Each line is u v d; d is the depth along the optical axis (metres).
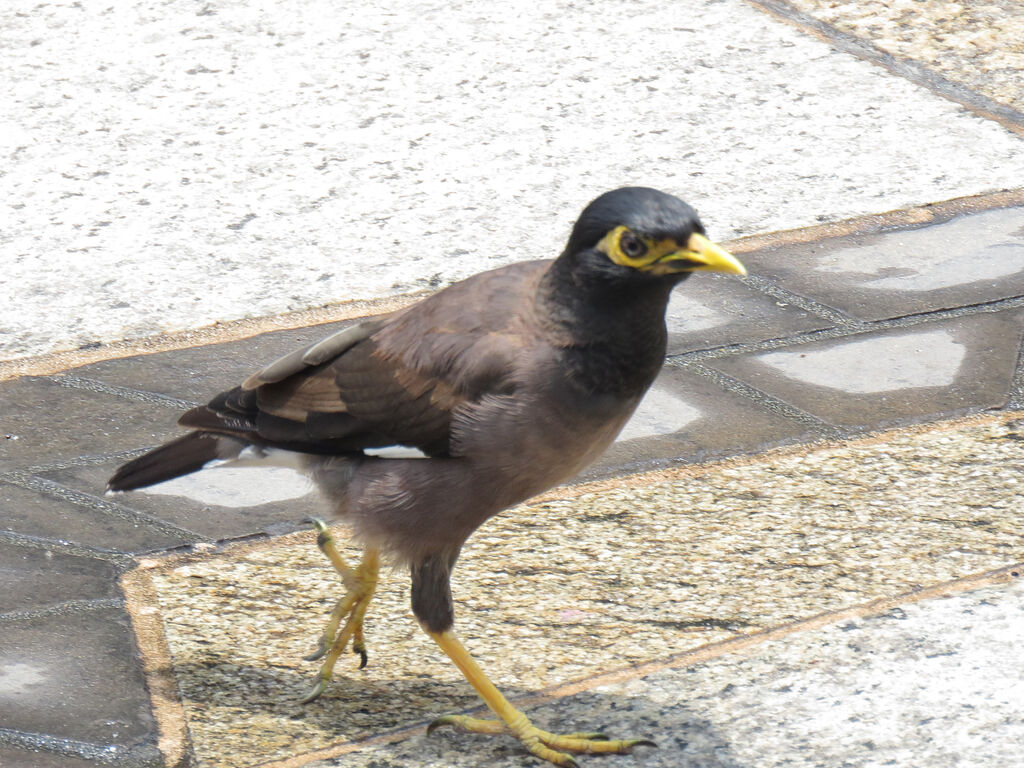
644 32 16.64
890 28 16.73
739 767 6.92
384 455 7.39
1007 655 7.61
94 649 7.91
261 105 15.05
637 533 8.94
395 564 7.51
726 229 12.71
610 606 8.23
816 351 10.97
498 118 14.74
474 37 16.55
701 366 10.80
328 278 12.09
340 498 7.64
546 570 8.59
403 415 7.30
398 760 7.09
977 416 10.12
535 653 7.84
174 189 13.52
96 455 9.84
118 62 15.95
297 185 13.57
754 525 8.97
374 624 8.26
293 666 7.83
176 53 16.17
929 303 11.59
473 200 13.25
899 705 7.28
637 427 10.09
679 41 16.42
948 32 16.58
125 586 8.51
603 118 14.73
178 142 14.34
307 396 7.62
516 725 7.13
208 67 15.85
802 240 12.55
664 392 10.48
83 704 7.48
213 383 10.66
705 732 7.17
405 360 7.34
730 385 10.55
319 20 16.98
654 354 7.24
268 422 7.72
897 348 10.98
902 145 14.10
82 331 11.38
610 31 16.67
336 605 8.00
